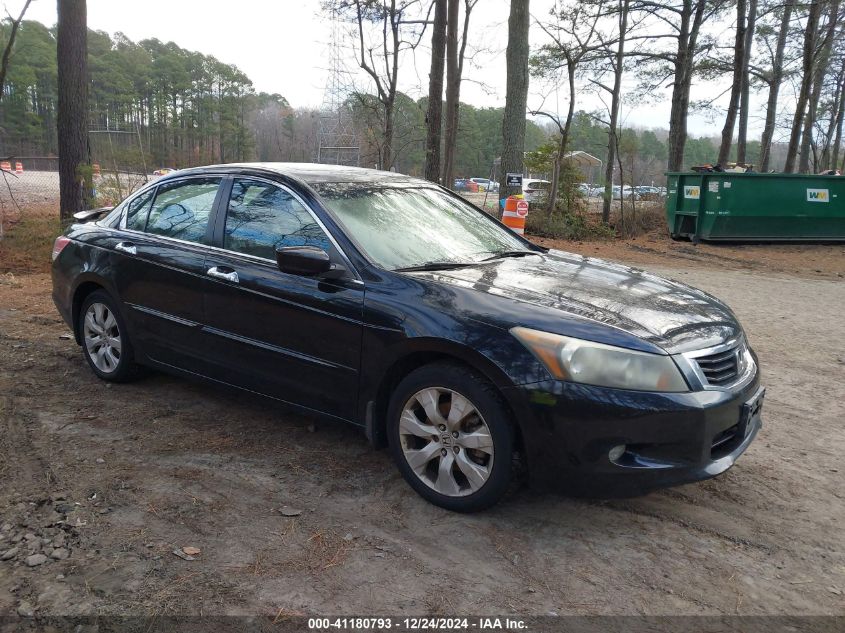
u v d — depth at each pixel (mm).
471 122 58281
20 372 5242
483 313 3207
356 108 19797
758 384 3525
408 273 3594
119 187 11961
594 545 3129
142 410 4578
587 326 3070
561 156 18453
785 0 22906
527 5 14242
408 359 3434
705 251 14719
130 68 70125
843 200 15641
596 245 15859
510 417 3109
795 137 21391
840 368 6125
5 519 3178
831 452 4281
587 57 23344
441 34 14453
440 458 3350
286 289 3795
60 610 2561
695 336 3246
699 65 25422
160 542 3025
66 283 5234
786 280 11305
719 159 21578
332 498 3475
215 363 4242
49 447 3953
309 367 3762
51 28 54219
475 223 4633
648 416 2930
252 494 3494
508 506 3447
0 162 14188
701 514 3451
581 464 2977
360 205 4047
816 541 3232
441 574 2867
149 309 4586
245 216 4199
